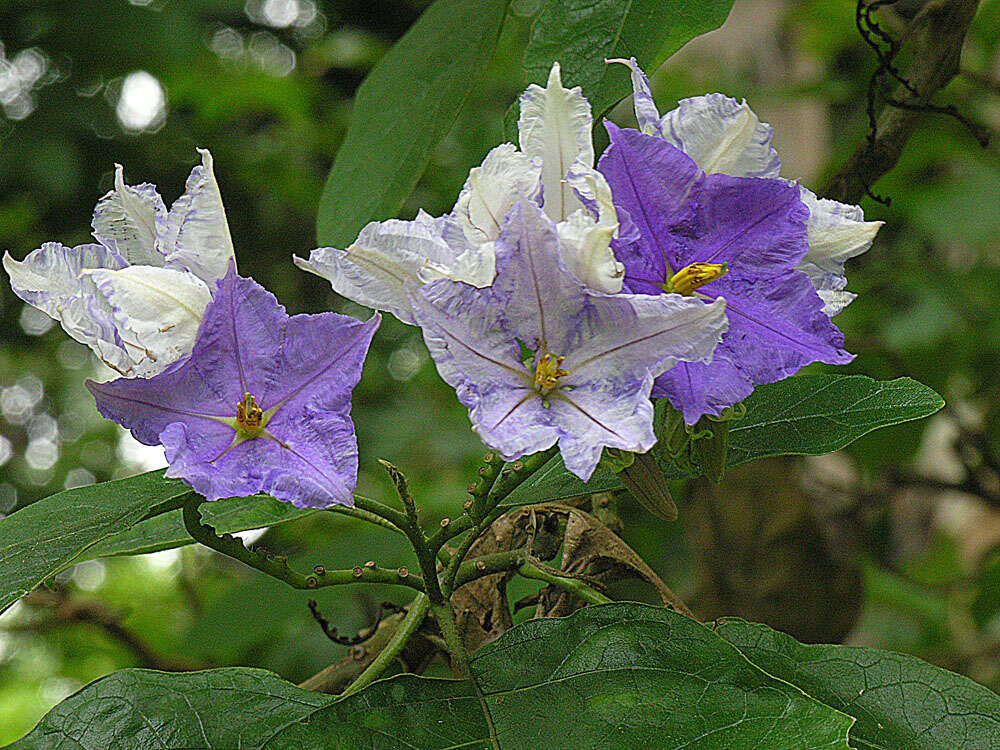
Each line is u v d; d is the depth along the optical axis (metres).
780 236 0.58
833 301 0.60
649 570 0.68
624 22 0.69
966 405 1.36
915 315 1.20
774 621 0.89
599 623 0.60
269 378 0.57
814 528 0.90
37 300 0.58
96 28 1.74
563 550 0.68
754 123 0.59
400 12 2.31
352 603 1.07
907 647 1.45
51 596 0.89
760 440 0.65
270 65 2.11
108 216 0.60
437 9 0.74
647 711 0.58
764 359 0.58
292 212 2.00
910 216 1.17
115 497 0.62
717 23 0.69
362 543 0.90
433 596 0.61
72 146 1.83
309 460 0.57
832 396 0.65
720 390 0.58
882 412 0.64
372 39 1.95
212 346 0.57
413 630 0.62
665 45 0.69
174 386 0.57
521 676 0.59
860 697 0.62
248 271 1.99
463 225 0.57
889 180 1.18
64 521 0.61
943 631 1.42
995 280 1.22
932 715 0.62
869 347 1.23
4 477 2.09
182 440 0.56
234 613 0.91
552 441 0.56
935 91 0.76
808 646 0.64
